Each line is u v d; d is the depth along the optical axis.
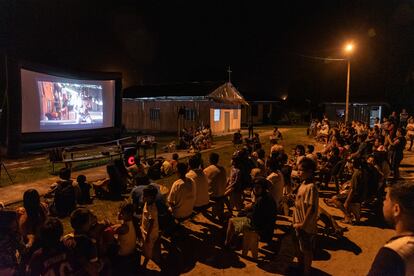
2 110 16.56
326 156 11.35
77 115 19.27
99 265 4.17
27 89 16.27
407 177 11.79
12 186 10.48
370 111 40.72
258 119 49.03
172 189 6.20
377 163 8.48
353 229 7.08
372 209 8.34
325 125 23.14
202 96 29.23
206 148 19.98
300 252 5.23
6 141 16.00
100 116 21.06
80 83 19.41
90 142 20.61
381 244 6.32
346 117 24.33
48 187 10.34
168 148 18.45
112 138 22.39
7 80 15.45
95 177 11.82
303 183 4.93
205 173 7.28
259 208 5.59
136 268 5.17
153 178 11.52
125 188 9.62
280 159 8.83
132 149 12.02
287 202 8.25
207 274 5.20
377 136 13.72
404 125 23.58
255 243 5.66
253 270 5.32
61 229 3.59
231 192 7.38
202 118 29.78
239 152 7.61
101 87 21.03
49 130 17.52
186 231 6.94
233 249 6.09
